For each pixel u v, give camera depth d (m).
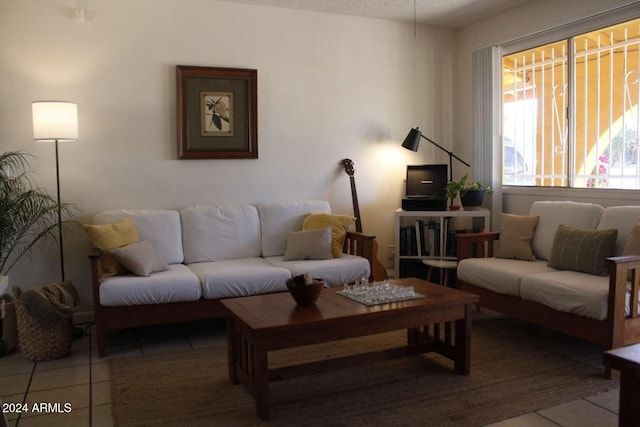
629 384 1.60
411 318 2.56
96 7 3.76
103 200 3.85
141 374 2.81
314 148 4.49
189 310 3.27
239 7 4.16
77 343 3.37
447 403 2.41
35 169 3.67
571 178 4.07
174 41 3.98
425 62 4.89
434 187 4.64
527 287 3.11
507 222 3.83
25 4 3.59
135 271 3.24
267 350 2.27
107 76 3.81
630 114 3.65
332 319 2.34
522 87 4.54
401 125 4.82
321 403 2.43
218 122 4.12
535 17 4.14
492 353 3.05
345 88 4.57
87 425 2.25
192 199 4.11
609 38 3.77
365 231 4.75
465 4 4.25
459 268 3.73
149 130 3.95
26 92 3.62
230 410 2.38
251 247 4.04
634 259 2.66
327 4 4.23
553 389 2.54
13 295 3.13
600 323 2.70
